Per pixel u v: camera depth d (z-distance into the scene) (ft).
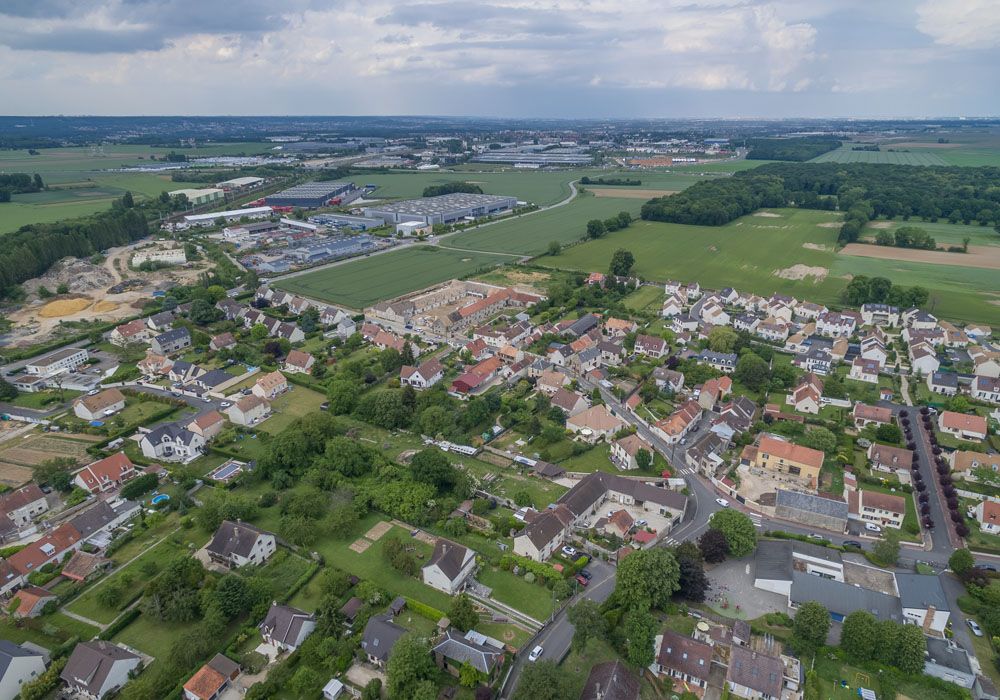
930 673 325.83
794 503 462.19
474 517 459.73
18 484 494.18
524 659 338.54
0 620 363.97
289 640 339.98
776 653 340.18
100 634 349.00
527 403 625.82
